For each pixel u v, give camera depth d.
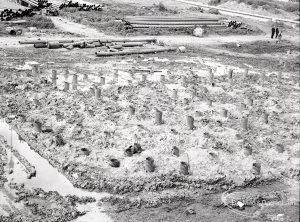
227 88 22.34
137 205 12.07
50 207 11.62
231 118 18.34
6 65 23.00
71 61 25.09
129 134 15.72
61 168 13.47
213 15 49.41
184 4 57.22
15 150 14.38
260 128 17.69
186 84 22.09
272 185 13.87
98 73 22.97
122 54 27.48
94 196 12.33
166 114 17.80
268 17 54.03
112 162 13.64
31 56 25.50
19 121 16.47
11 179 12.83
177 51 30.05
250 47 35.28
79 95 19.19
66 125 16.16
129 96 19.56
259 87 23.20
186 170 13.57
